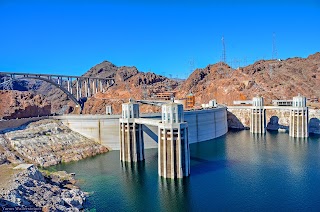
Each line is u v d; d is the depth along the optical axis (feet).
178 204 235.20
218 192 258.16
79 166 341.21
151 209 227.20
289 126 558.56
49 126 415.64
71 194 236.02
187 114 479.00
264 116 585.22
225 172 312.09
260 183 278.67
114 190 263.90
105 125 427.74
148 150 418.72
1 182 212.84
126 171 319.88
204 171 315.99
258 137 533.14
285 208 226.99
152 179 292.20
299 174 303.48
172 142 286.05
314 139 497.87
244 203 236.22
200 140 502.79
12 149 349.00
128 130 354.54
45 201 202.39
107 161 363.35
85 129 430.20
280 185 272.92
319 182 279.69
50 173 295.07
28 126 403.13
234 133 590.96
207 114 524.11
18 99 514.68
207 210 225.76
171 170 290.35
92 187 271.49
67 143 396.16
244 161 356.38
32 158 344.08
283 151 409.08
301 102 515.09
